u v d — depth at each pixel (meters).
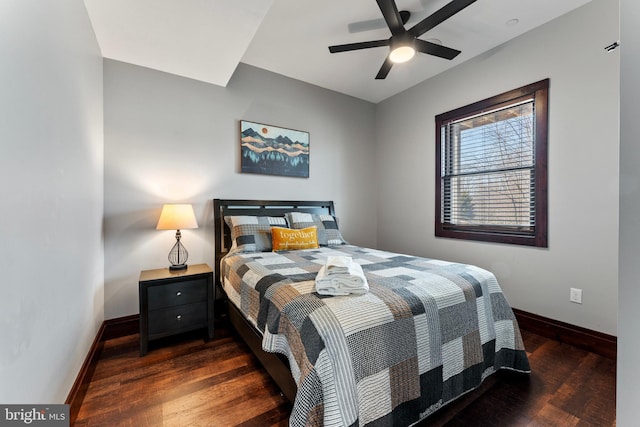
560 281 2.25
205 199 2.78
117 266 2.36
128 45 2.14
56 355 1.20
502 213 2.67
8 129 0.83
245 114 3.00
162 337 2.12
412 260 2.17
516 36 2.49
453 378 1.42
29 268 0.96
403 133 3.65
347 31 2.42
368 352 1.15
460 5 1.65
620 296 0.66
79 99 1.58
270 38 2.53
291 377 1.31
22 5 0.92
